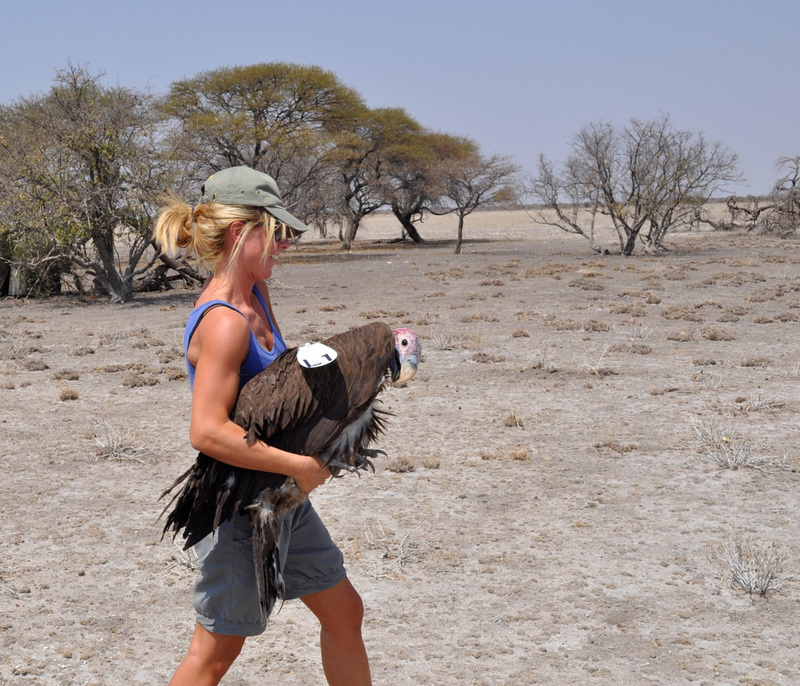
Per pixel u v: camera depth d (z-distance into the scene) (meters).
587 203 38.56
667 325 14.76
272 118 42.81
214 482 2.36
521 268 29.11
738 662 3.84
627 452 7.35
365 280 26.81
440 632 4.17
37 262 21.95
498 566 4.96
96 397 10.08
